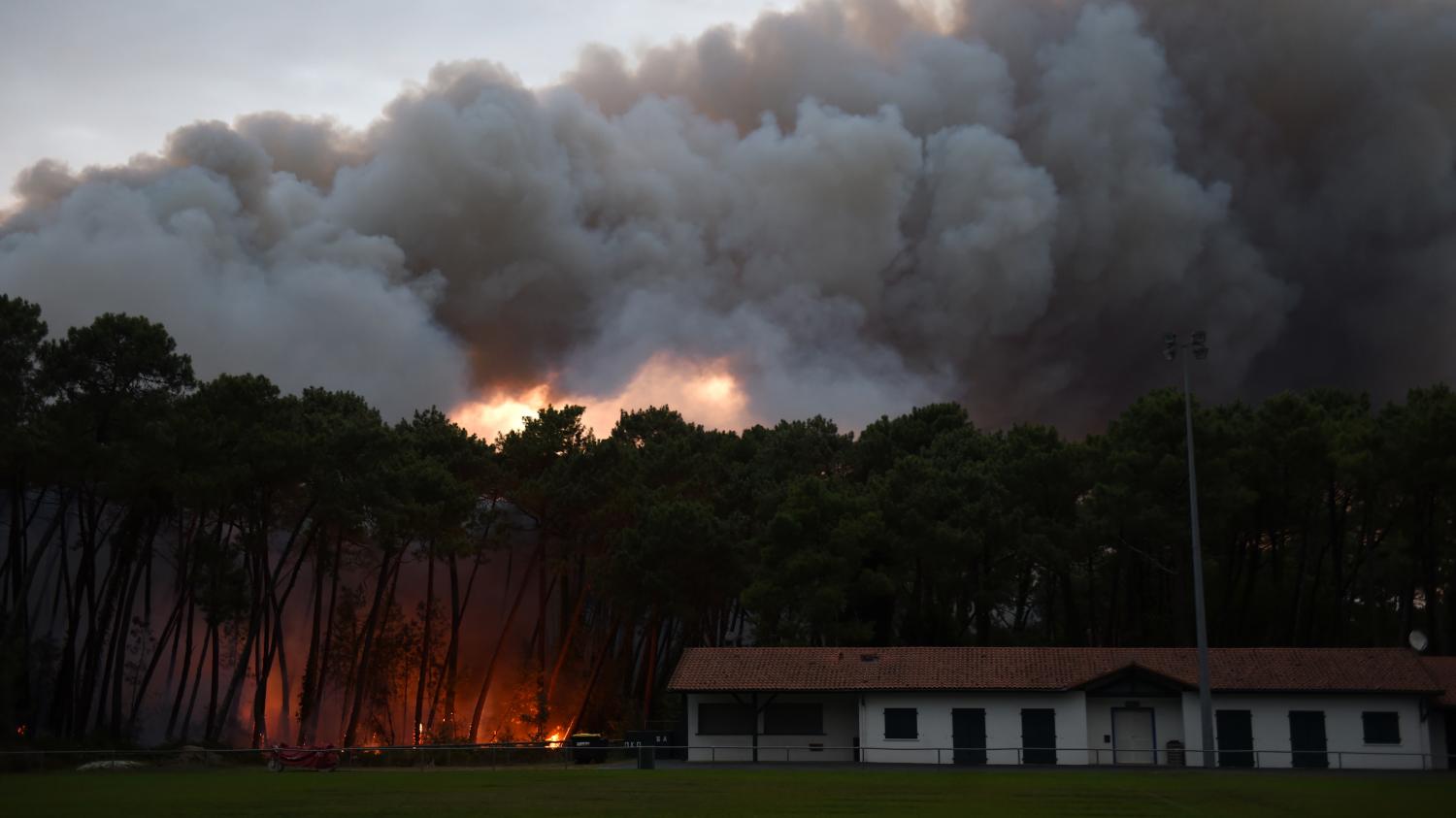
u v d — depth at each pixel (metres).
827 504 68.88
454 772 45.72
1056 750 50.47
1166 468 62.84
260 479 60.62
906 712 53.41
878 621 73.94
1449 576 69.00
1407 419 61.91
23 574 58.78
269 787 36.56
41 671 61.78
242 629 73.00
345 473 62.75
